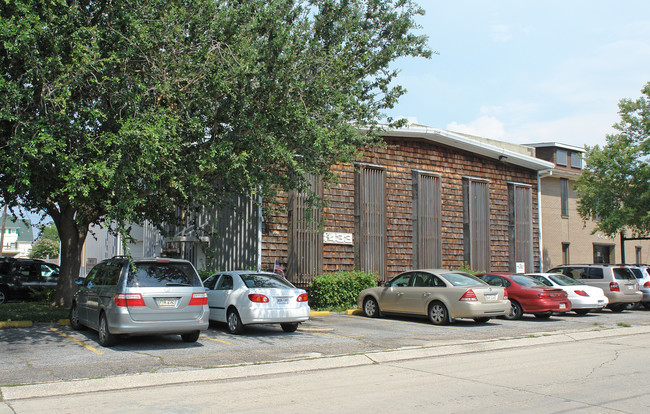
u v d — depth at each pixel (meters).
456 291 14.62
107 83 10.92
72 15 10.73
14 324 13.34
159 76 11.28
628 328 14.82
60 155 9.77
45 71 10.08
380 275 20.83
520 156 24.88
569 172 30.06
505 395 7.25
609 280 19.45
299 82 11.98
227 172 11.70
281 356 9.96
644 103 24.59
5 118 9.65
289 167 12.77
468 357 10.48
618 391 7.48
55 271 22.58
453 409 6.52
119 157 9.88
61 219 16.38
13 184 11.27
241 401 6.93
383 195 21.34
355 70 14.08
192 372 8.42
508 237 25.06
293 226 18.95
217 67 11.41
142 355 9.90
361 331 13.67
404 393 7.37
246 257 18.70
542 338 12.73
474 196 24.12
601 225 25.06
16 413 6.34
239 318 12.71
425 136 22.41
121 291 10.31
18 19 10.16
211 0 11.63
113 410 6.48
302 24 12.56
